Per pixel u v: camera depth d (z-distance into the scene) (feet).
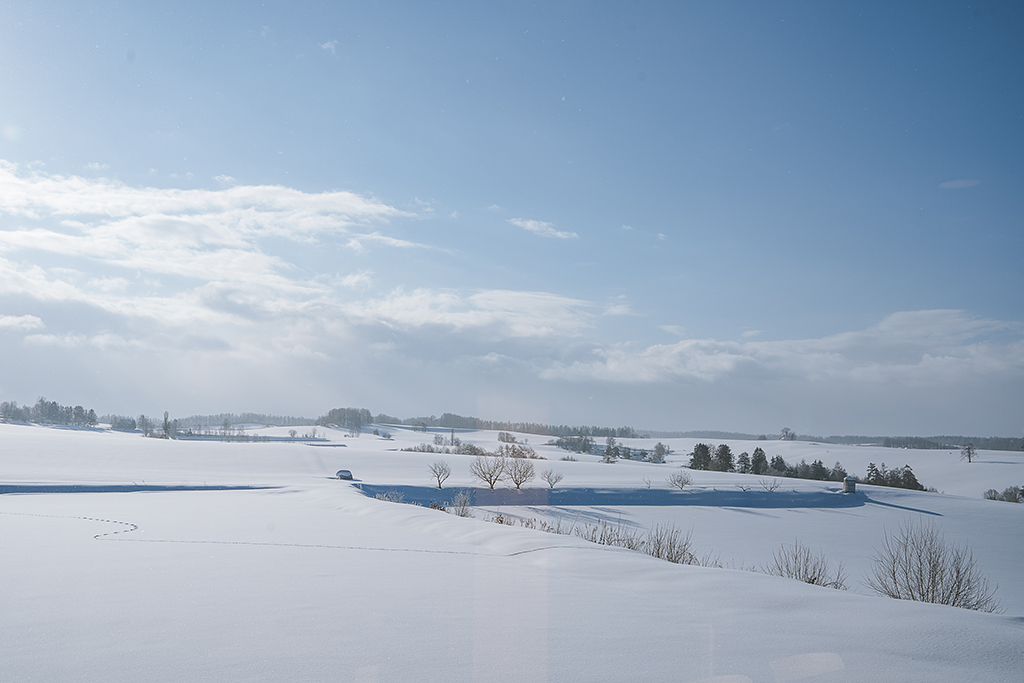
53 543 47.98
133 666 17.75
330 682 16.35
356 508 84.33
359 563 37.81
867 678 16.80
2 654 18.99
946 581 44.83
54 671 17.35
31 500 106.32
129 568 35.86
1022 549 170.30
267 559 39.45
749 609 24.93
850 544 155.53
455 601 26.68
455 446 480.64
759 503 229.45
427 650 19.35
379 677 16.78
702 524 180.86
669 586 29.40
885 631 21.22
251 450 307.99
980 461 516.73
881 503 241.35
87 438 321.52
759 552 137.08
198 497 116.67
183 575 33.47
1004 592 105.60
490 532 49.47
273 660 18.29
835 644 19.94
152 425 649.20
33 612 24.62
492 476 220.43
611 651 19.27
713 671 17.38
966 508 234.99
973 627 21.24
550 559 37.93
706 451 476.54
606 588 29.71
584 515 183.83
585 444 621.72
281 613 24.40
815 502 235.61
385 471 265.34
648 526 171.73
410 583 31.01
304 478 209.77
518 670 17.40
